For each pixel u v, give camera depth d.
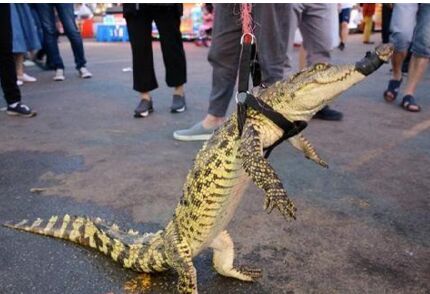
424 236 3.25
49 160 4.92
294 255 3.03
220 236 2.71
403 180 4.22
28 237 3.30
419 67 6.58
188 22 19.66
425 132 5.70
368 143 5.30
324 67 2.24
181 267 2.54
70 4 9.90
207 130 5.49
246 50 2.38
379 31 19.56
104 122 6.50
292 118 2.34
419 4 6.37
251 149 2.18
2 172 4.58
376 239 3.21
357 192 3.97
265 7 4.32
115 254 2.95
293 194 3.94
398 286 2.71
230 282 2.79
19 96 6.88
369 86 8.68
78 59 10.41
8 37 6.44
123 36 21.45
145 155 5.04
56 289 2.74
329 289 2.69
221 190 2.40
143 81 6.50
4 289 2.73
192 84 9.30
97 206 3.79
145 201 3.87
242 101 2.31
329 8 5.86
